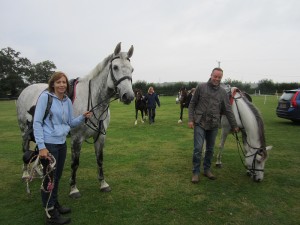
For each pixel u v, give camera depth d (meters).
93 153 6.26
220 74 4.02
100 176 3.93
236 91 4.57
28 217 3.17
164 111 17.20
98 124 3.60
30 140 3.10
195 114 4.22
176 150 6.54
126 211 3.33
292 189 4.05
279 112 10.84
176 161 5.55
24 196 3.76
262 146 4.04
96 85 3.54
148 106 11.50
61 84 2.78
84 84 3.62
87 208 3.40
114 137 8.33
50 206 2.96
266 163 5.36
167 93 45.66
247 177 4.55
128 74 3.34
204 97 4.12
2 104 29.33
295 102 10.16
